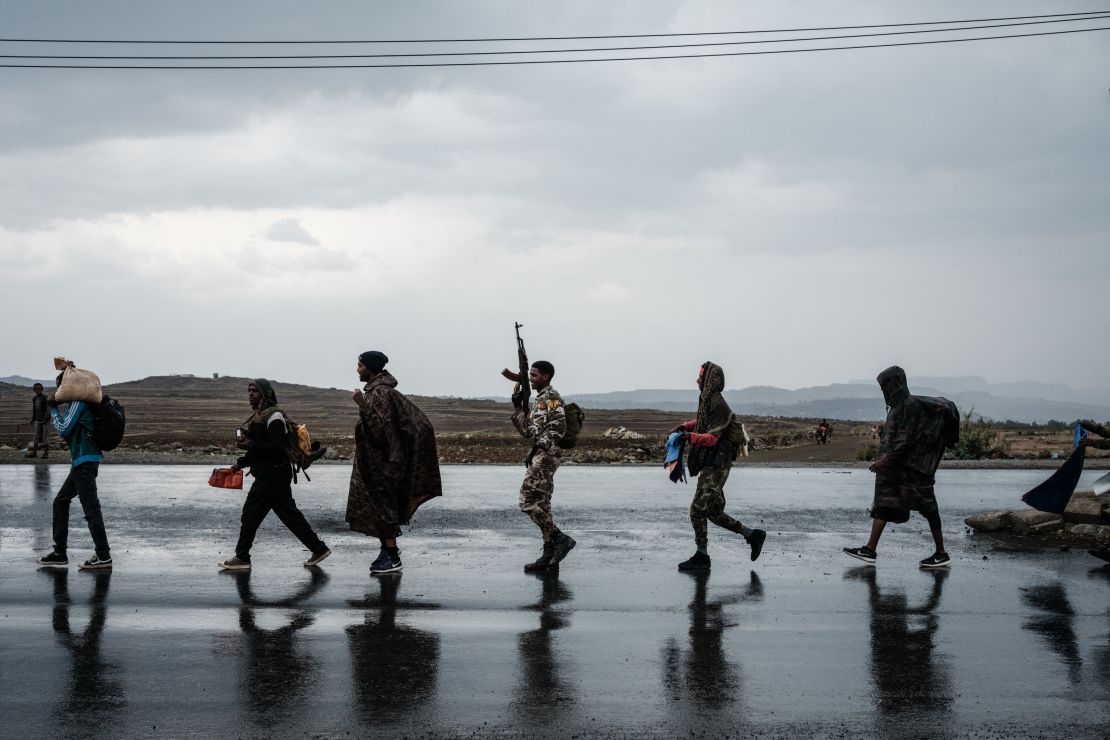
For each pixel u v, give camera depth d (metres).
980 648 6.45
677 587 8.48
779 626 7.04
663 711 5.08
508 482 19.94
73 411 9.06
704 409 9.60
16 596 7.81
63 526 9.27
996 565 9.78
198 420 67.38
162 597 7.81
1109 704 5.27
